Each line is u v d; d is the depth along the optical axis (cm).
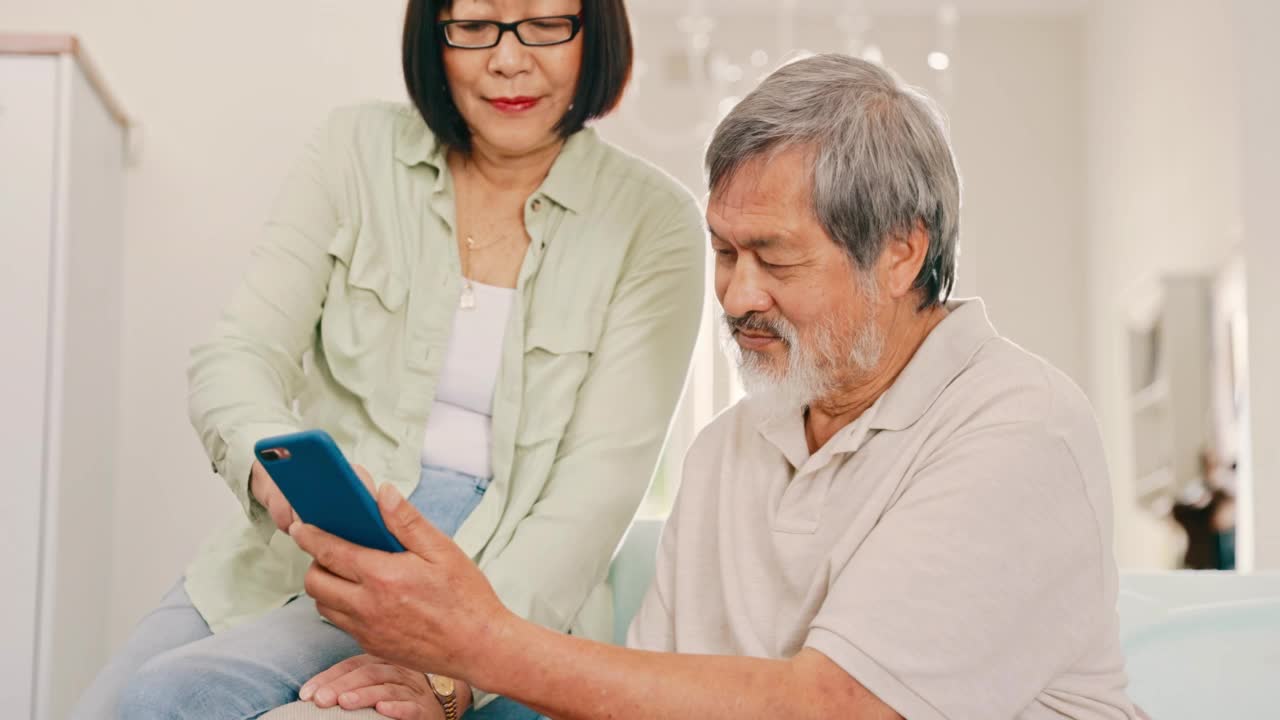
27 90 204
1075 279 762
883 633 109
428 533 108
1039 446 115
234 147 254
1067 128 766
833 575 121
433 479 157
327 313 162
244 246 254
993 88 770
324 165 165
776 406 127
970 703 110
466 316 161
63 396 205
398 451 157
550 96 158
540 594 149
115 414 246
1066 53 769
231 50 255
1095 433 120
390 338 161
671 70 747
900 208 120
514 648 110
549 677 110
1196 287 539
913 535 113
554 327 162
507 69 153
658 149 745
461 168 168
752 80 753
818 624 112
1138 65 647
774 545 128
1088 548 116
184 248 253
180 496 251
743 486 135
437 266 162
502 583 148
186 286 253
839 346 122
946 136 126
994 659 112
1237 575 200
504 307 162
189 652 126
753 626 129
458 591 109
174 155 253
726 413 144
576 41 158
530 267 162
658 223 168
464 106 158
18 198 204
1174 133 589
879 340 122
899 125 121
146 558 249
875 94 121
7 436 202
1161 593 194
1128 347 634
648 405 162
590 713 110
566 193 165
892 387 125
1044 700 117
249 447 141
